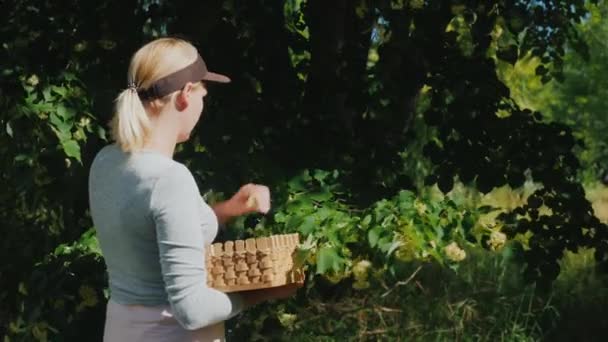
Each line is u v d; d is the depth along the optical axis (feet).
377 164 15.67
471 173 16.37
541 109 40.47
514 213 16.26
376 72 16.16
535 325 21.02
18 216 15.57
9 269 14.87
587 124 41.06
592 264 25.31
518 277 23.21
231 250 9.55
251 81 15.98
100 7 15.43
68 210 15.47
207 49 16.22
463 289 22.76
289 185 14.51
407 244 12.64
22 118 14.01
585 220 16.21
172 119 8.89
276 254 9.70
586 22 36.42
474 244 13.38
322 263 12.28
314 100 16.37
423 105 26.66
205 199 15.17
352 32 17.34
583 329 21.52
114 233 8.76
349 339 19.22
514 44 16.63
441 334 20.36
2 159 14.64
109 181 8.79
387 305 20.97
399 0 16.25
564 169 16.42
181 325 8.71
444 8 15.99
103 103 15.01
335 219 12.92
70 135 14.12
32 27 14.83
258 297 10.07
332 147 15.71
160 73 8.78
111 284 9.05
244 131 15.35
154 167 8.60
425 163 27.55
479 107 16.16
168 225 8.44
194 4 16.21
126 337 8.87
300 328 18.90
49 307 14.07
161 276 8.78
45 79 14.21
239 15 16.29
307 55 18.37
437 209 13.21
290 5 20.53
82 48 14.93
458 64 16.10
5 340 14.49
